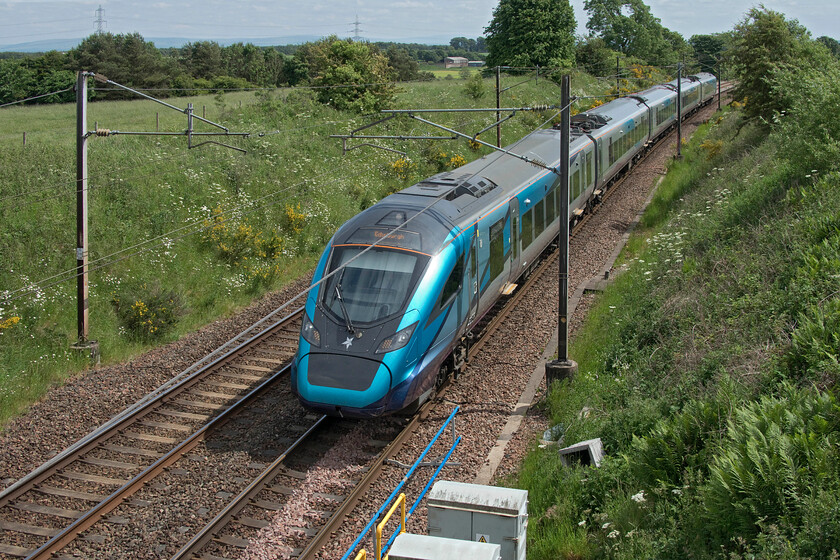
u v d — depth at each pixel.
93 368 14.77
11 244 17.38
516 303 17.36
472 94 44.62
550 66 57.38
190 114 14.73
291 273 20.84
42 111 38.59
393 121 34.00
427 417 12.14
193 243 20.17
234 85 58.03
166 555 8.60
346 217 24.83
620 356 13.54
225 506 9.55
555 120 41.47
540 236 18.30
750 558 6.50
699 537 7.16
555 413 11.86
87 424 12.18
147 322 16.11
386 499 9.78
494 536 7.31
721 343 11.62
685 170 30.22
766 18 27.61
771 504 6.97
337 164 27.98
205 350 15.45
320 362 10.99
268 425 11.88
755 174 20.05
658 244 19.22
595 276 19.14
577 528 8.62
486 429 11.75
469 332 13.94
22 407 12.87
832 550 6.18
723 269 14.45
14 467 10.82
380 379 10.76
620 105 32.62
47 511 9.58
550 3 58.22
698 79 51.69
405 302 11.34
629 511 8.19
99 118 33.44
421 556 6.14
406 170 29.38
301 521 9.23
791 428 7.93
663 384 11.55
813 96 17.25
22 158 21.17
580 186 22.45
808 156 16.55
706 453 8.53
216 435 11.61
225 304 18.33
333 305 11.52
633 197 27.48
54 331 15.45
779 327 10.82
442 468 10.54
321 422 11.87
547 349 14.82
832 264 11.55
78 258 14.93
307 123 31.28
